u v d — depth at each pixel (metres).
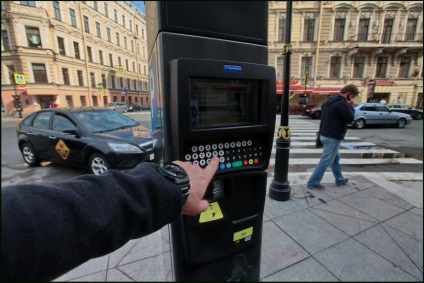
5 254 0.47
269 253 1.95
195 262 1.10
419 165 5.11
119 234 0.63
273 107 1.07
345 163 5.27
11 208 0.50
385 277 1.72
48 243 0.52
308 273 1.75
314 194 3.07
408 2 15.34
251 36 1.09
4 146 5.51
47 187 0.59
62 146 3.95
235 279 1.24
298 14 15.40
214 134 0.95
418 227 2.31
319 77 16.33
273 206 2.72
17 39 8.07
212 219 1.12
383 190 3.20
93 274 1.76
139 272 1.77
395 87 17.20
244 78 0.96
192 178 0.84
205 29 0.98
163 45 0.90
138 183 0.69
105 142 3.56
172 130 0.92
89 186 0.64
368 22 15.70
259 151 1.12
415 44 15.86
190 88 0.88
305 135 8.52
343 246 2.04
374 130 10.39
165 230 1.75
